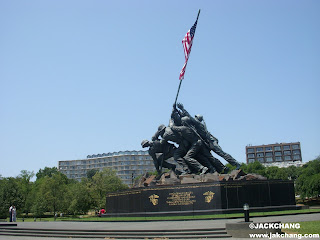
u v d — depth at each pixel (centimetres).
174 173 4216
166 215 3712
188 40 4200
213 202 3581
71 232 2848
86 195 8875
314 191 7600
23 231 3194
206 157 4431
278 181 3969
